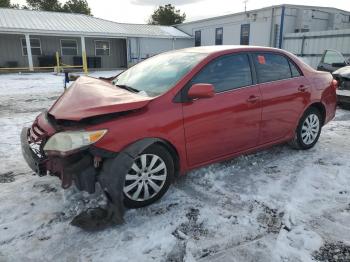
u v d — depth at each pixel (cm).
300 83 439
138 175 303
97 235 269
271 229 278
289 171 396
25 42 2322
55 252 250
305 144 468
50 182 368
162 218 295
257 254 247
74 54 2508
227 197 332
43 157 304
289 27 2066
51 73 2081
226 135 360
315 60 1847
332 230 276
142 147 289
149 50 2744
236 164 416
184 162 334
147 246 257
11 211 306
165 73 361
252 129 386
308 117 462
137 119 294
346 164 419
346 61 1044
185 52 399
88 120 282
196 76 339
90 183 279
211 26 2692
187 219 293
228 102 354
